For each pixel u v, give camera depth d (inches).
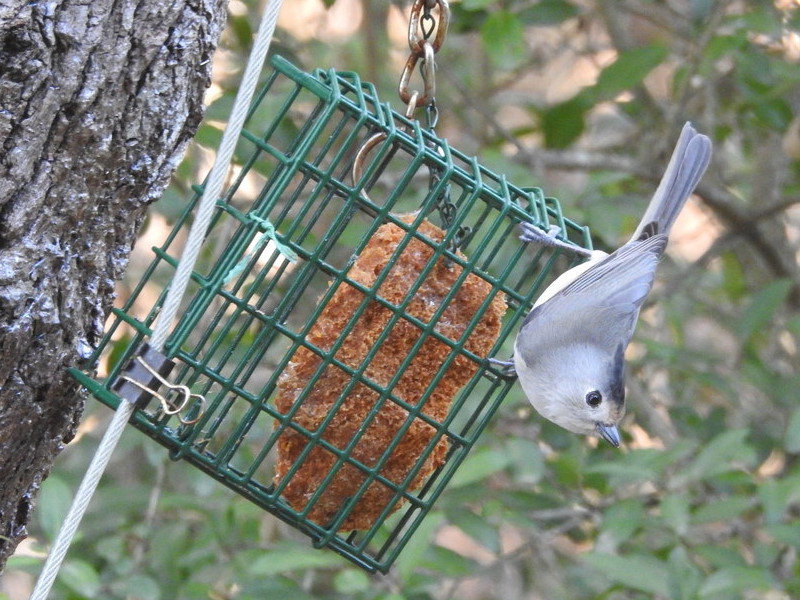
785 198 498.6
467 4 377.1
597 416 295.0
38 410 227.8
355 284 264.5
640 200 420.2
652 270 302.4
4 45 202.8
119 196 224.8
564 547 517.0
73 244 221.0
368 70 496.7
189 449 258.5
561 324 295.7
